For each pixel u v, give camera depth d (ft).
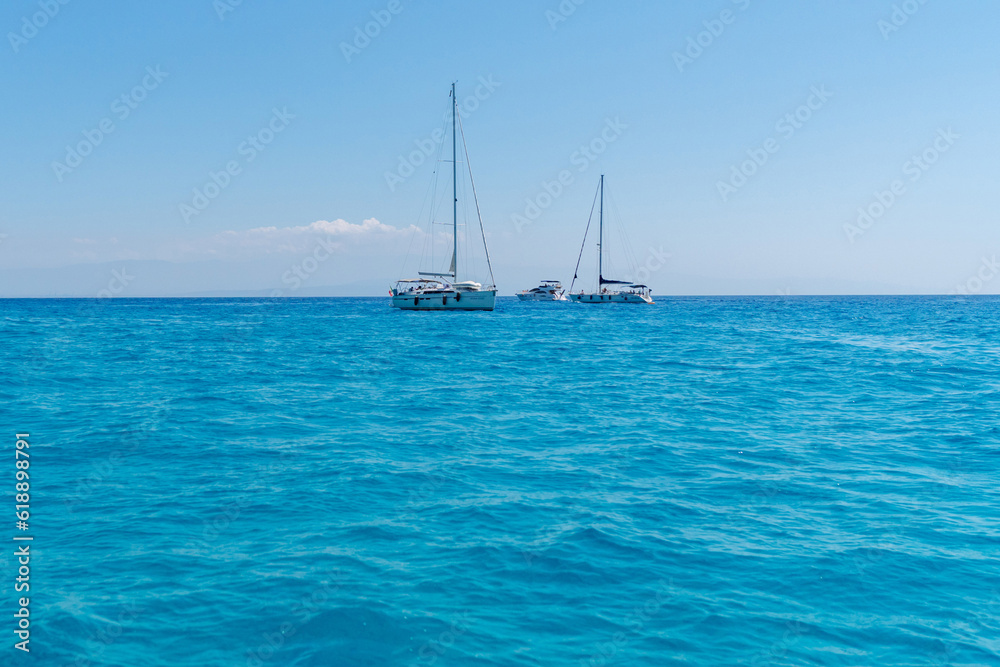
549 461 35.47
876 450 38.01
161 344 122.62
